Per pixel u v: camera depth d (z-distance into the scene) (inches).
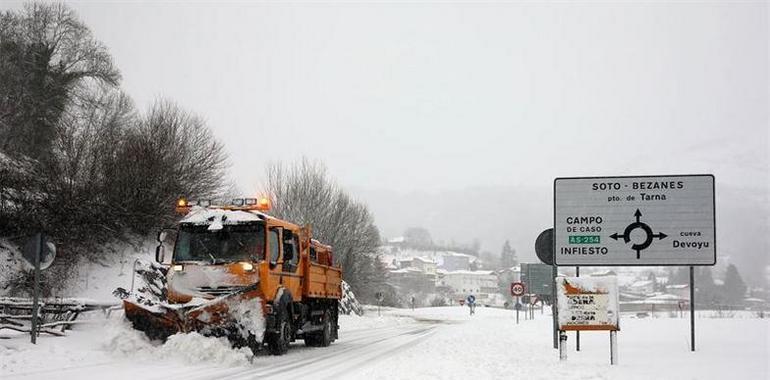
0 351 490.6
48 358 484.1
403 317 2095.2
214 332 539.8
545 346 715.4
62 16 1578.5
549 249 630.5
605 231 568.4
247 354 517.0
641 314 2098.9
